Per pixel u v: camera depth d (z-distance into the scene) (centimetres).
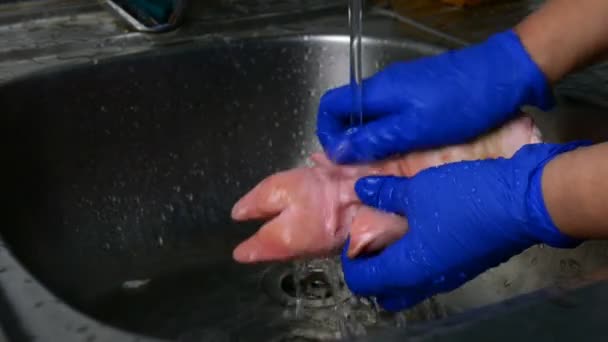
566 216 52
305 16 94
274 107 90
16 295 45
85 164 81
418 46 86
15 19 89
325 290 77
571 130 74
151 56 83
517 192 54
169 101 85
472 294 75
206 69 86
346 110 69
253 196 67
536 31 65
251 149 90
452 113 65
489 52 66
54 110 78
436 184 58
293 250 65
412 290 59
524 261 73
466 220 55
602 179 50
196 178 87
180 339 72
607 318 42
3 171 72
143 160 84
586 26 64
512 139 67
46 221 76
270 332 72
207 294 78
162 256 83
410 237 58
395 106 66
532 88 65
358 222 61
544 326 42
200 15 94
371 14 96
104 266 79
